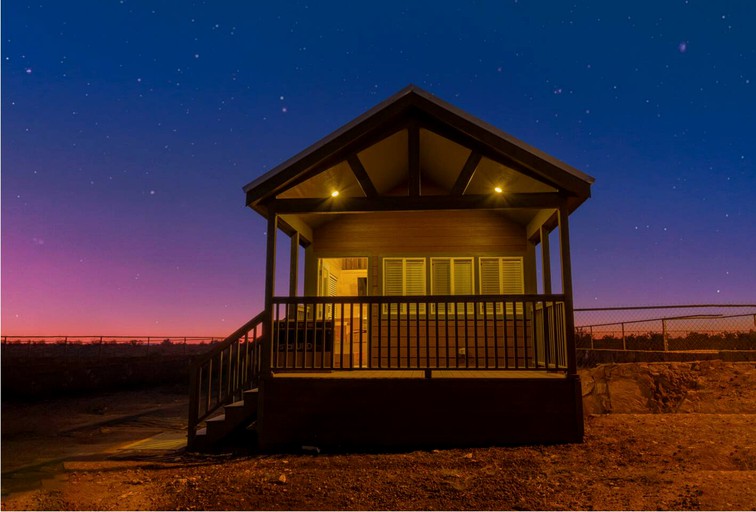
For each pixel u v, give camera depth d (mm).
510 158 8359
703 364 10641
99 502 5633
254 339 9070
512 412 7785
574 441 7645
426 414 7871
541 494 5539
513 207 8320
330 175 9617
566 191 8273
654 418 8797
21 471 7125
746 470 6051
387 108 8367
